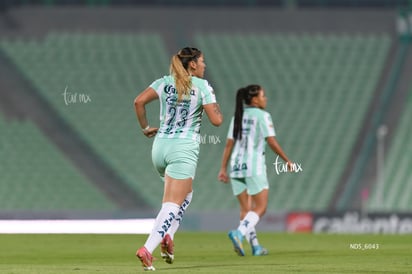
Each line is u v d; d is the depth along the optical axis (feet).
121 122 434.71
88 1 490.08
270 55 474.90
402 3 501.56
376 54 480.64
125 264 114.73
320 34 489.26
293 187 412.77
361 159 429.79
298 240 211.82
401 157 431.43
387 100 458.09
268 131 143.23
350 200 411.95
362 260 122.83
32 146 418.51
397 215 297.12
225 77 459.32
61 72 451.94
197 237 223.92
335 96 457.68
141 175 410.93
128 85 450.71
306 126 441.68
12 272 94.79
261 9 493.36
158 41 475.31
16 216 314.76
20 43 465.06
